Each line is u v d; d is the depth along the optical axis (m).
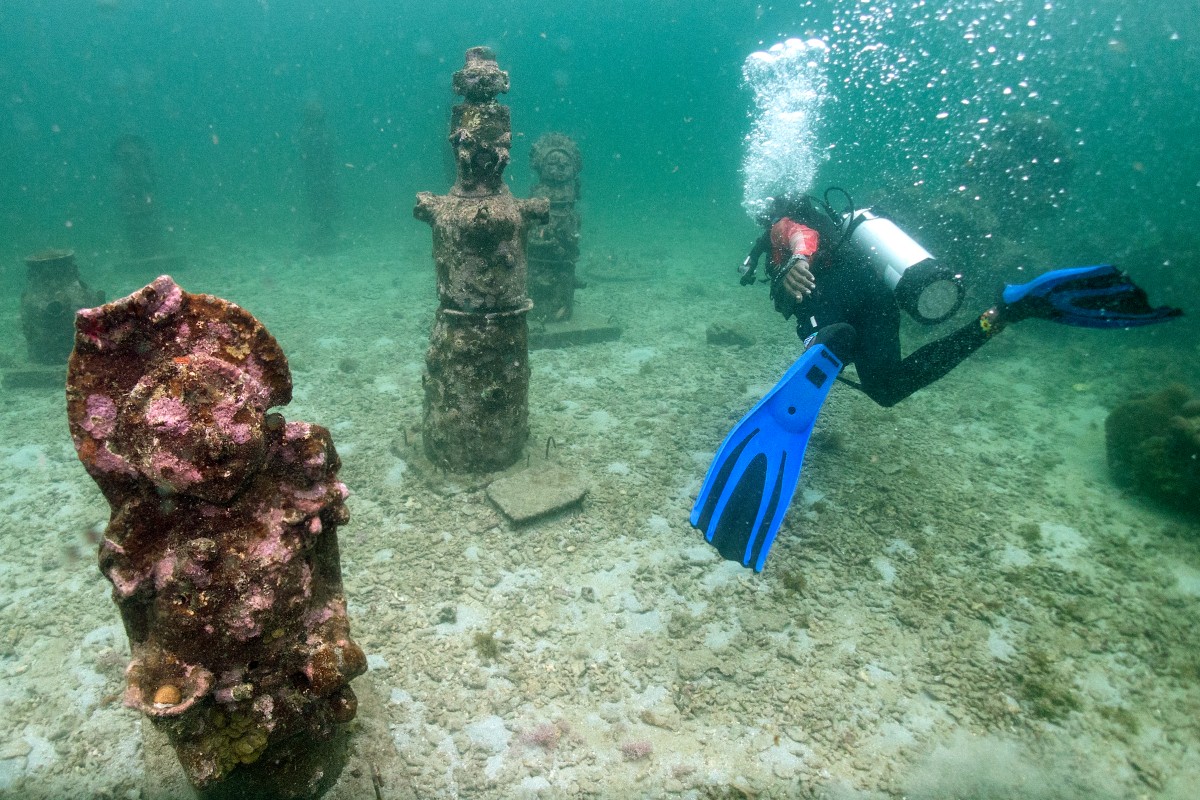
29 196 36.84
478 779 3.57
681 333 11.36
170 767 3.06
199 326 2.18
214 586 2.16
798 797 3.52
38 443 7.18
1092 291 3.97
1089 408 8.83
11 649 4.39
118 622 4.66
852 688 4.20
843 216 5.05
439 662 4.29
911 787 3.59
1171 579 5.31
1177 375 9.93
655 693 4.14
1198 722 4.02
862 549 5.56
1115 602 5.04
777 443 4.14
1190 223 21.47
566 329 10.39
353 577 5.05
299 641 2.36
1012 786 3.62
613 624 4.68
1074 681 4.29
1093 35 47.81
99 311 2.02
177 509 2.19
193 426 2.05
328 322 11.45
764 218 5.37
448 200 5.38
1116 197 31.39
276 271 15.51
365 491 6.17
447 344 5.71
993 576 5.30
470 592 4.92
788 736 3.87
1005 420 8.31
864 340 4.77
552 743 3.77
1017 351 11.10
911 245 4.59
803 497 6.31
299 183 41.53
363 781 3.02
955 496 6.45
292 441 2.34
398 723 3.89
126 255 17.78
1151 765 3.73
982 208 11.79
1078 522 6.10
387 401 8.20
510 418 6.05
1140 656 4.51
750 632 4.61
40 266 8.68
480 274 5.37
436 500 5.96
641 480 6.54
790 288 4.55
